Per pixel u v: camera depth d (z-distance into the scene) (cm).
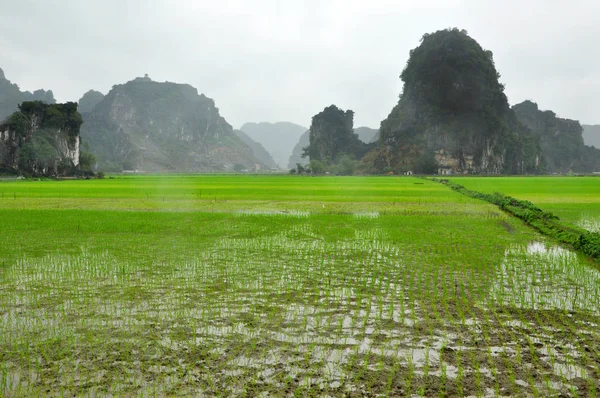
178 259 1214
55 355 614
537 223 1900
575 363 594
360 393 516
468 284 979
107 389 525
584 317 770
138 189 4800
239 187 5288
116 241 1488
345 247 1407
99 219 2050
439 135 14900
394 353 622
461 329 712
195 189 4812
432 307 820
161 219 2067
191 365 584
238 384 536
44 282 977
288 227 1836
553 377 555
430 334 691
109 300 853
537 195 3875
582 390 524
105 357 608
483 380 548
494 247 1424
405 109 16475
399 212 2505
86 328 710
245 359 601
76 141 12175
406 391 521
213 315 770
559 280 1012
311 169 15838
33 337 675
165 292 905
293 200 3362
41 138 10781
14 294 891
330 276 1043
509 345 652
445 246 1437
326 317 764
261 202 3170
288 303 839
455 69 14988
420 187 5444
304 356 610
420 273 1077
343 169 15825
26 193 4091
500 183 6588
